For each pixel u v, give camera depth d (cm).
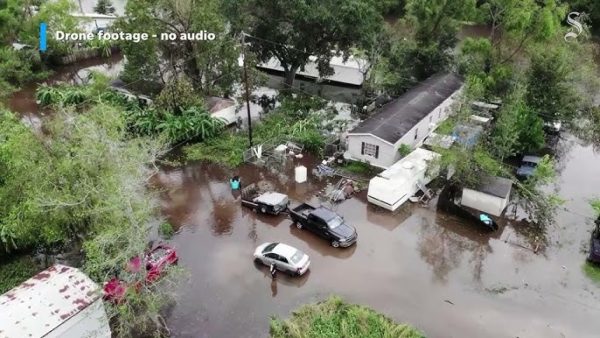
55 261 2459
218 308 2152
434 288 2247
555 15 3706
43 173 2086
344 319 2028
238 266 2408
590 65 3841
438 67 4309
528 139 3250
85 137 2042
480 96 3462
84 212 2006
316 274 2347
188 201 2952
